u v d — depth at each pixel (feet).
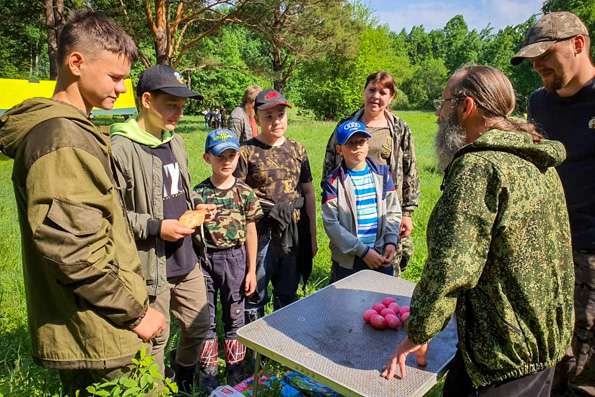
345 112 114.11
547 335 5.57
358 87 111.96
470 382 6.35
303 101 134.00
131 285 5.91
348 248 10.21
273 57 94.38
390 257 10.41
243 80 119.14
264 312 12.29
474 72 5.82
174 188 8.31
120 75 6.01
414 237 19.54
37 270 5.78
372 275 9.16
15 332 11.14
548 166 5.55
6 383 8.09
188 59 64.34
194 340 8.94
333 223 10.45
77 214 5.18
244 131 19.62
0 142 5.51
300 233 11.39
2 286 13.52
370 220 10.57
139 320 5.89
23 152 5.30
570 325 5.88
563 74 8.38
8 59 100.63
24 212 5.49
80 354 5.76
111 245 5.65
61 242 5.10
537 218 5.38
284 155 11.07
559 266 5.67
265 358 10.23
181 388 9.27
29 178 5.16
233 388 8.23
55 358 5.78
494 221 5.25
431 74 212.84
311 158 42.32
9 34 76.59
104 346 5.74
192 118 122.83
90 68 5.77
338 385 5.80
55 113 5.40
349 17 78.43
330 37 72.13
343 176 10.62
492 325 5.61
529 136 5.49
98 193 5.50
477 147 5.44
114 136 7.70
